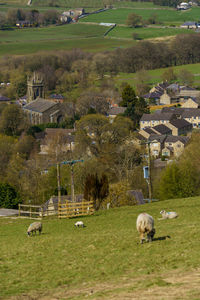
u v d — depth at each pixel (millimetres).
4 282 36531
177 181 113188
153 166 165375
